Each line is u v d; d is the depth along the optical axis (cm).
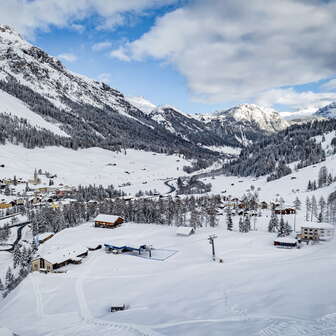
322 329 2591
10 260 10444
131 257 8769
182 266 7562
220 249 9119
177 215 13750
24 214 17375
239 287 4800
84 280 6969
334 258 5994
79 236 11444
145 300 5094
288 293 3969
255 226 13100
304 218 14212
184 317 3772
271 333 2697
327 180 19500
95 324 4112
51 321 4766
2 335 3133
